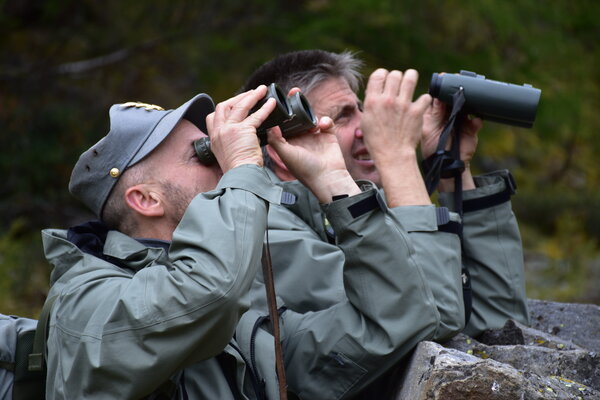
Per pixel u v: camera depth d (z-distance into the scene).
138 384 3.91
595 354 4.71
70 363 3.99
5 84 16.64
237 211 4.11
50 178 16.11
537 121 15.63
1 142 15.83
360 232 4.75
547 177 26.27
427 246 5.27
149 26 16.80
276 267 5.59
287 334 5.10
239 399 4.48
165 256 4.43
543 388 4.17
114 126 4.69
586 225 22.80
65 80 17.20
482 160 24.73
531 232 22.52
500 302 6.09
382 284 4.76
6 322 4.52
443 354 4.32
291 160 4.91
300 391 5.00
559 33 16.08
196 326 3.92
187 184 4.66
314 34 15.00
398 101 5.77
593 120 17.42
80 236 4.58
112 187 4.66
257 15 16.25
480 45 15.55
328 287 5.47
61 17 17.48
